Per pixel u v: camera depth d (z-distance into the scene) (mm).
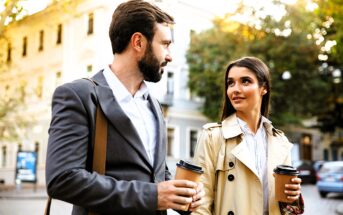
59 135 1505
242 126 2686
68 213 11680
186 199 1484
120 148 1642
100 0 19375
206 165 2605
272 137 2723
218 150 2637
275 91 24469
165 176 1981
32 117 21719
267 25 19922
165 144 1916
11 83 19766
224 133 2629
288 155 2697
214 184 2619
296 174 2227
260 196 2486
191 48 24953
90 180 1454
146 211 1466
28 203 14516
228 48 24406
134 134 1675
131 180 1627
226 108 2785
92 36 20453
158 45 1778
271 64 24000
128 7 1788
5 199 15922
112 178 1515
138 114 1818
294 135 36344
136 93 1854
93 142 1616
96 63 20047
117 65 1823
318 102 25547
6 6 6746
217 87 24984
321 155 40812
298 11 16375
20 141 21281
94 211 1481
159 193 1482
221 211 2547
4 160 28031
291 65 24062
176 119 26297
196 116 27703
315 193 18641
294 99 25375
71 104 1562
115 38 1806
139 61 1777
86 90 1634
